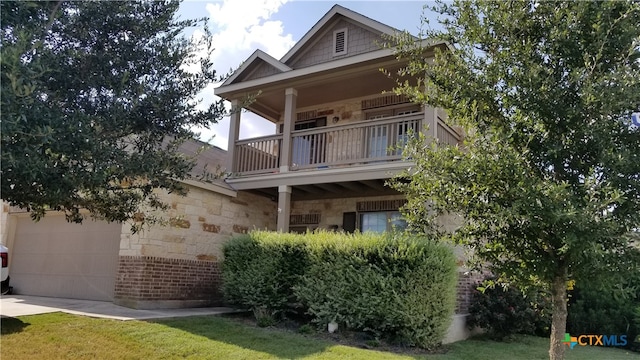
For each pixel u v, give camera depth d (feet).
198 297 35.63
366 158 35.76
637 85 12.48
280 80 40.52
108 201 16.15
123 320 25.99
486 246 14.64
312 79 39.81
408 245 26.16
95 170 13.06
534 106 13.64
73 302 33.27
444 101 15.55
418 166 15.44
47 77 13.43
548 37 14.16
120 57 14.92
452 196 14.19
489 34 15.03
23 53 11.87
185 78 16.55
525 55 14.11
